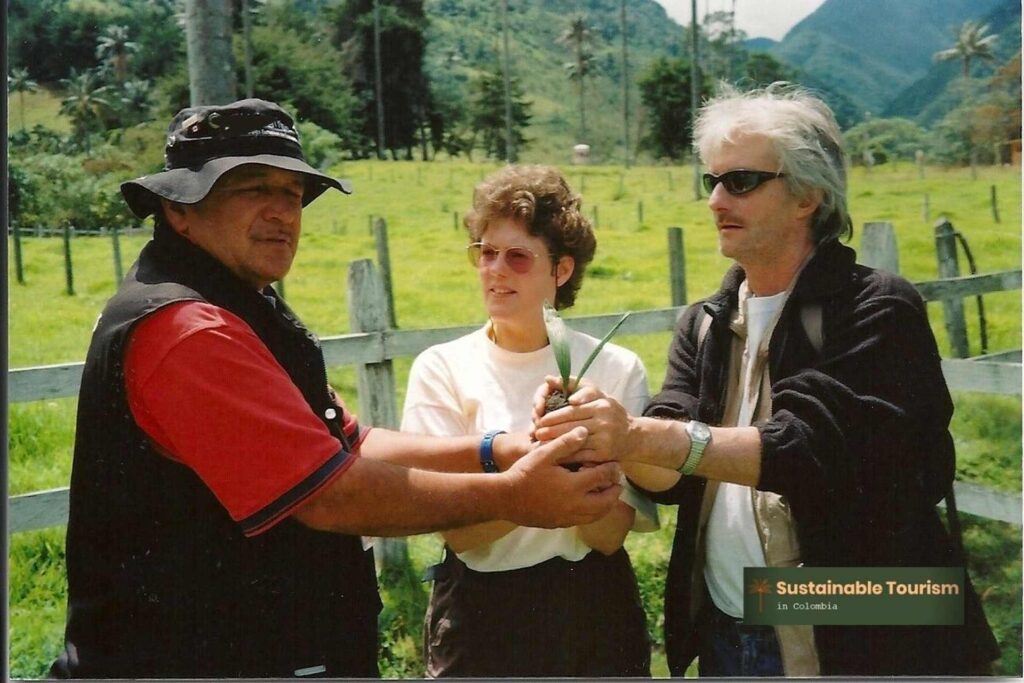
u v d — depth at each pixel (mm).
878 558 1542
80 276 4621
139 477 1278
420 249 7188
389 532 1320
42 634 2590
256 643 1342
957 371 3098
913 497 1503
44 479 3186
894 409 1435
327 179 1361
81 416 1299
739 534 1605
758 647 1604
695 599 1678
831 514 1515
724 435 1463
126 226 4797
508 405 1659
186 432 1223
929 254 4441
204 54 3219
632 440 1455
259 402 1238
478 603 1622
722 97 1626
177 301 1249
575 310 5676
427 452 1608
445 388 1692
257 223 1350
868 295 1495
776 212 1538
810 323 1515
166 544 1302
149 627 1324
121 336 1242
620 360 1713
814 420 1436
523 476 1410
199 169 1309
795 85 1617
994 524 3217
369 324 3158
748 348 1596
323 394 1454
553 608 1607
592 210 7148
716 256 6449
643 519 1682
